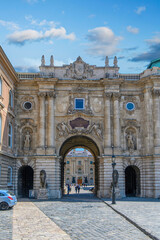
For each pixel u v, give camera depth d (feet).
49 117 149.38
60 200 131.75
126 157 150.20
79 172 411.34
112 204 107.76
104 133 151.12
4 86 130.00
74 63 155.94
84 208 98.89
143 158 149.89
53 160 145.07
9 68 132.98
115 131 149.79
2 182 126.31
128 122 153.58
